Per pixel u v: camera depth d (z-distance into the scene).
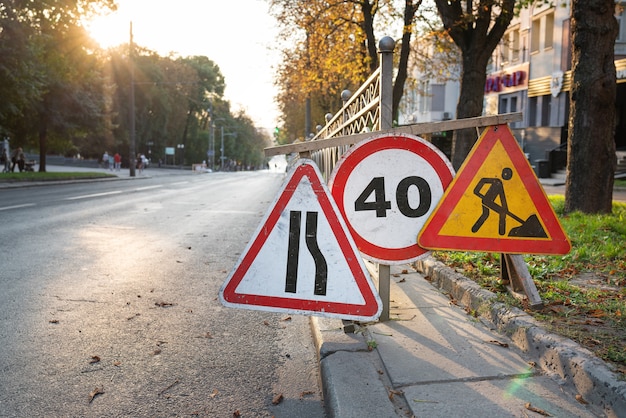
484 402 2.84
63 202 15.71
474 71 12.71
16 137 34.34
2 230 9.72
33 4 20.23
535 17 32.22
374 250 3.87
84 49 24.12
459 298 4.70
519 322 3.70
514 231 3.85
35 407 3.10
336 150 6.88
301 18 18.27
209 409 3.11
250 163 139.88
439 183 3.84
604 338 3.38
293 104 39.84
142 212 13.57
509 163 3.84
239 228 10.65
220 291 3.46
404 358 3.42
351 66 18.44
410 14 15.69
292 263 3.45
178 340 4.23
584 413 2.74
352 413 2.74
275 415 3.04
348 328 3.87
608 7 8.39
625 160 27.41
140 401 3.20
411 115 48.88
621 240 6.73
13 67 21.77
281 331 4.51
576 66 8.69
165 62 74.19
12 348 3.98
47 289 5.64
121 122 60.75
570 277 5.30
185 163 90.62
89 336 4.27
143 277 6.29
